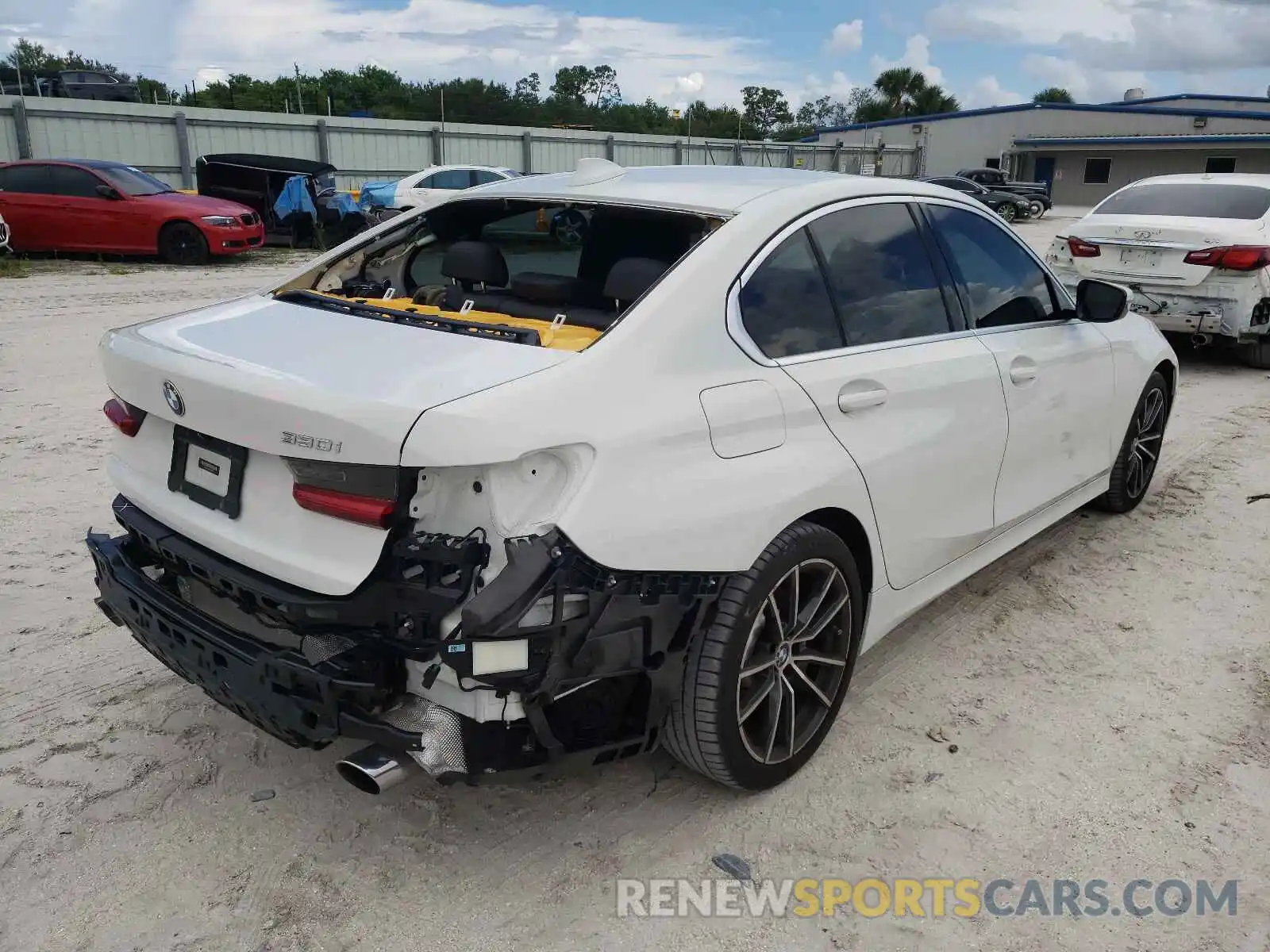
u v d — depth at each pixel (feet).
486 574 6.93
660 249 9.57
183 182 70.49
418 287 12.10
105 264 48.47
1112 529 16.43
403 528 6.97
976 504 11.46
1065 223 108.99
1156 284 27.09
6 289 38.75
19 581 13.12
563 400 7.18
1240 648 12.52
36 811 8.79
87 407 21.71
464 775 7.21
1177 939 7.81
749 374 8.46
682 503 7.61
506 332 8.28
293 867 8.25
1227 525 16.69
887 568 10.09
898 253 10.51
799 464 8.59
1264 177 29.37
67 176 48.39
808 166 129.90
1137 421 16.02
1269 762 10.11
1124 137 141.38
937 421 10.36
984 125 156.25
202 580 8.11
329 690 7.13
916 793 9.48
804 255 9.37
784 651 8.91
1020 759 10.06
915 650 12.31
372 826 8.79
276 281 10.97
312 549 7.30
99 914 7.67
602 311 9.59
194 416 7.78
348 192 66.28
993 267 12.04
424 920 7.73
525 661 6.91
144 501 8.63
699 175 10.64
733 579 8.20
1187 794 9.57
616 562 7.20
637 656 7.63
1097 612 13.44
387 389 7.08
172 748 9.78
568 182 10.62
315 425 6.93
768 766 9.07
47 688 10.73
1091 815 9.24
